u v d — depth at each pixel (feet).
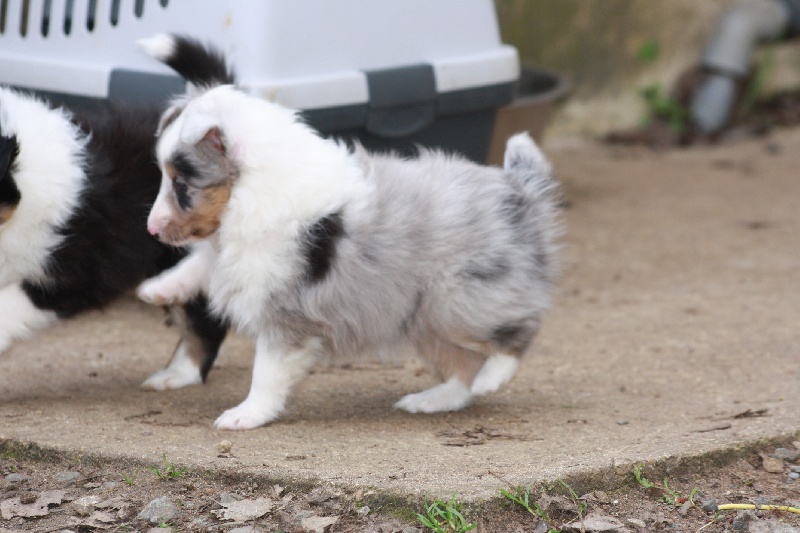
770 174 33.14
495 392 14.75
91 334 19.03
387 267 13.29
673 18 39.91
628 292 22.27
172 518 11.27
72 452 12.57
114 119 15.15
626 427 13.94
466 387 15.01
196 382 16.19
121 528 11.16
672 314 20.45
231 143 12.67
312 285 13.12
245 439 13.19
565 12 39.73
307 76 17.67
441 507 11.02
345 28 18.13
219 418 13.84
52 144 14.17
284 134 13.03
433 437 13.50
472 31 20.01
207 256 13.96
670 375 16.72
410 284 13.46
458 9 19.74
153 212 12.94
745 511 11.49
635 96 39.96
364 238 13.17
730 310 20.49
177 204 12.85
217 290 13.56
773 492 12.21
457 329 13.85
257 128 12.87
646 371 17.01
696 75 39.78
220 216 12.97
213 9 17.61
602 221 28.35
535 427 14.03
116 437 13.14
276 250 12.96
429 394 15.08
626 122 39.78
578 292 22.35
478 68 19.71
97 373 16.72
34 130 14.08
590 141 39.14
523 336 14.23
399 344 14.03
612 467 12.05
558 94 28.25
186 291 14.42
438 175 13.96
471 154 20.35
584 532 11.02
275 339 13.56
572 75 39.91
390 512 11.15
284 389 13.87
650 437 13.32
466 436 13.57
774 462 12.78
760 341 18.30
